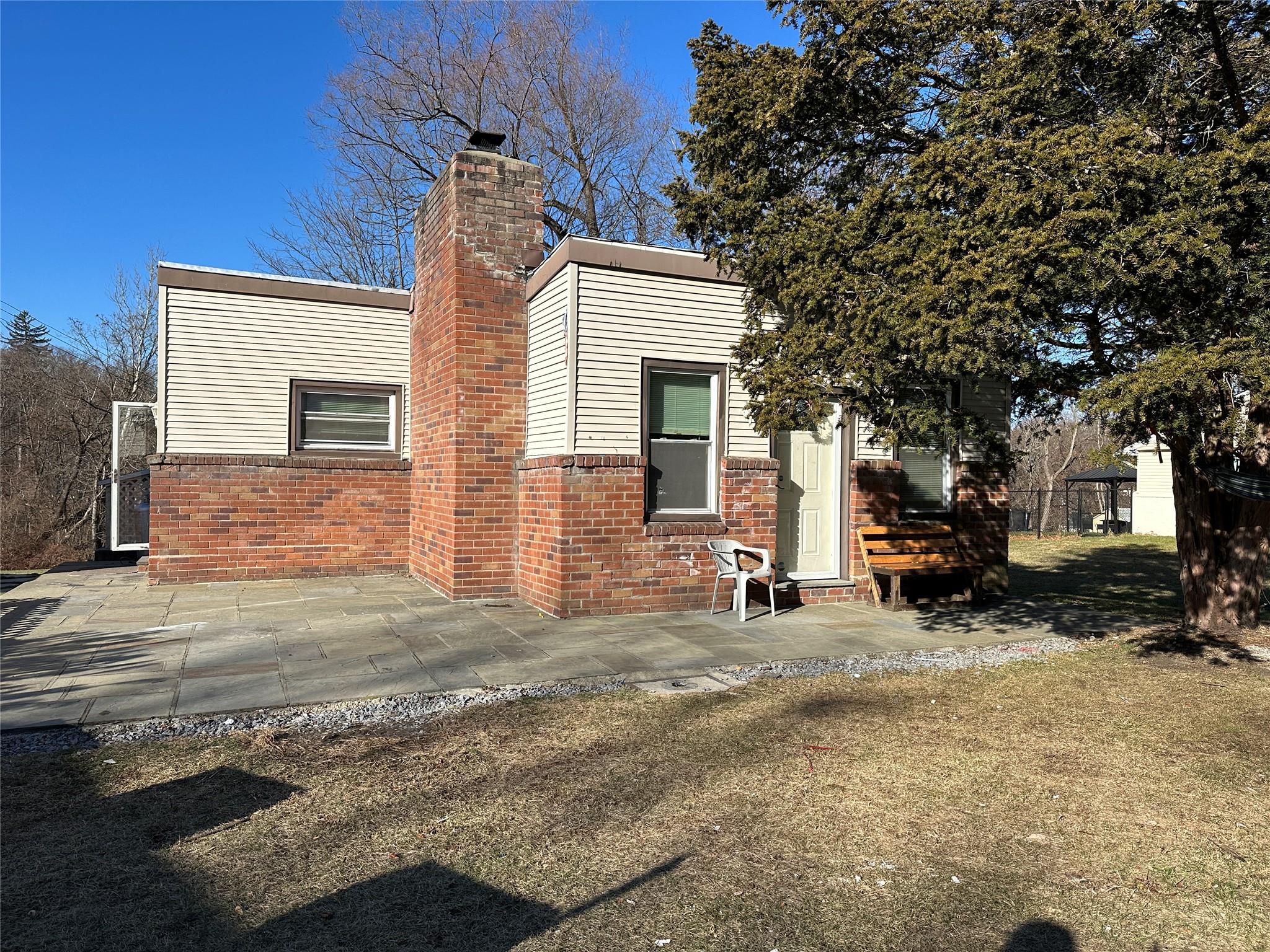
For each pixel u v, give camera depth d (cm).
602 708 555
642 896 314
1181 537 843
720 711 552
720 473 937
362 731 505
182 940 280
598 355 879
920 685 622
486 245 1016
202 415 1155
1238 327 512
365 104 2392
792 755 468
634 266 889
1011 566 1614
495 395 1016
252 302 1182
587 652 716
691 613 909
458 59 2334
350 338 1234
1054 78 549
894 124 727
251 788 414
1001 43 617
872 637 805
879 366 595
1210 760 466
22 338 3033
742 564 933
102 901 304
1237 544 806
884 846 359
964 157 549
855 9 627
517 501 1025
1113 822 383
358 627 819
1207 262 484
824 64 680
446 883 322
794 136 758
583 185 2478
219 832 364
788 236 694
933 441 772
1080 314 586
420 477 1188
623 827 375
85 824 371
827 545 1030
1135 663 698
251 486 1170
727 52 817
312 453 1223
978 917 302
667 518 916
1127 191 495
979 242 537
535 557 949
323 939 282
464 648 725
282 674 628
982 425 687
